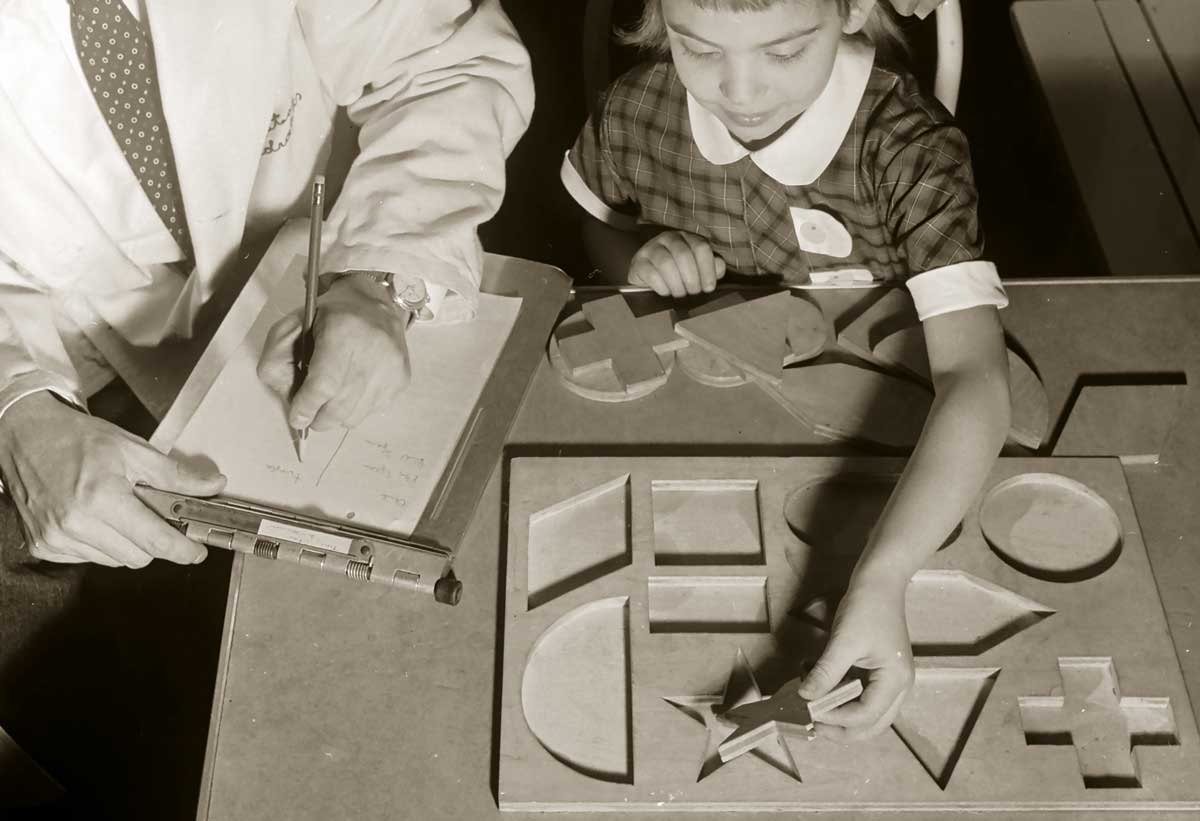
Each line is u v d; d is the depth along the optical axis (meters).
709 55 1.11
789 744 0.92
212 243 1.28
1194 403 1.10
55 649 1.37
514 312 1.17
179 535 1.05
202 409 1.08
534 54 2.25
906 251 1.21
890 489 1.06
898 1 1.26
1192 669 0.96
